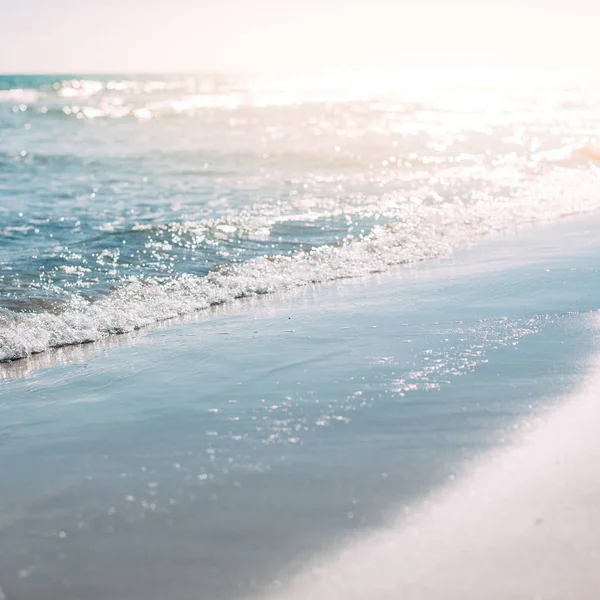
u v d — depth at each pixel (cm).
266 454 312
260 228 912
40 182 1409
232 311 591
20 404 397
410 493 270
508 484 271
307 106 3809
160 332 537
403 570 223
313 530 248
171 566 232
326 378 409
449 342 464
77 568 233
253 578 223
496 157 1648
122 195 1234
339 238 856
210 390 400
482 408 349
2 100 5269
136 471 303
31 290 641
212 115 3328
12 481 299
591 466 281
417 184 1290
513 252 771
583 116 2794
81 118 3347
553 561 223
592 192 1169
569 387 372
